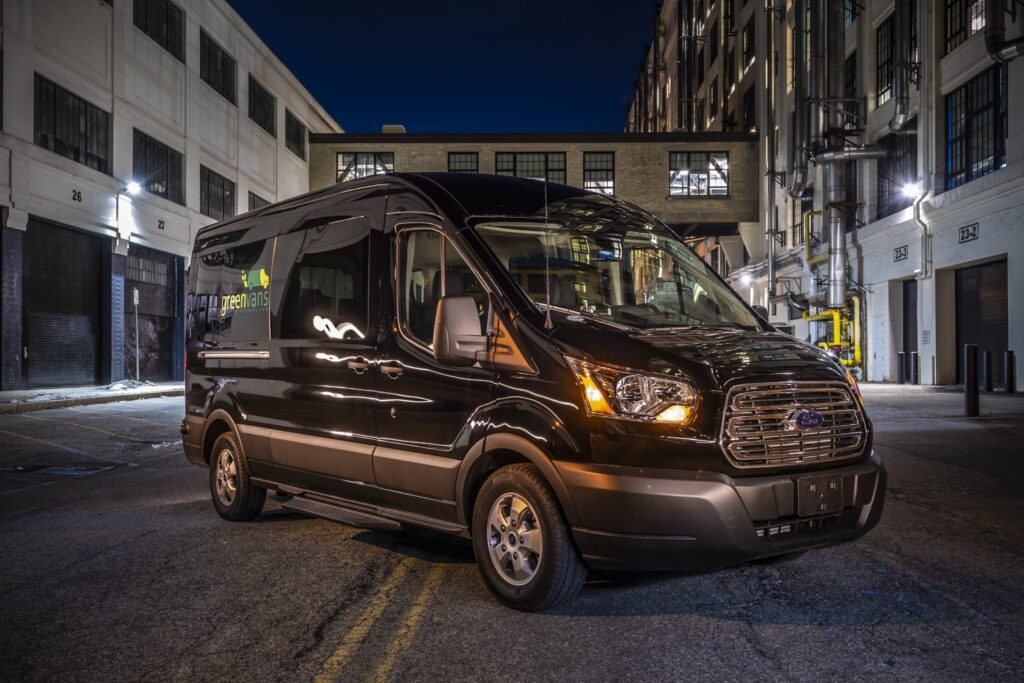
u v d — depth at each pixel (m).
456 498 4.38
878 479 4.12
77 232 22.77
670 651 3.55
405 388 4.68
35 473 9.27
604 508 3.67
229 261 6.74
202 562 5.18
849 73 28.27
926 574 4.69
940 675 3.27
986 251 19.75
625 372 3.76
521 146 39.50
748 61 40.28
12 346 19.98
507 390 4.09
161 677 3.35
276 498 7.02
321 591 4.52
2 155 19.20
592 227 4.90
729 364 3.85
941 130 22.11
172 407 17.66
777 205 35.50
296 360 5.63
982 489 7.32
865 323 26.59
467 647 3.63
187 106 28.17
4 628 3.97
